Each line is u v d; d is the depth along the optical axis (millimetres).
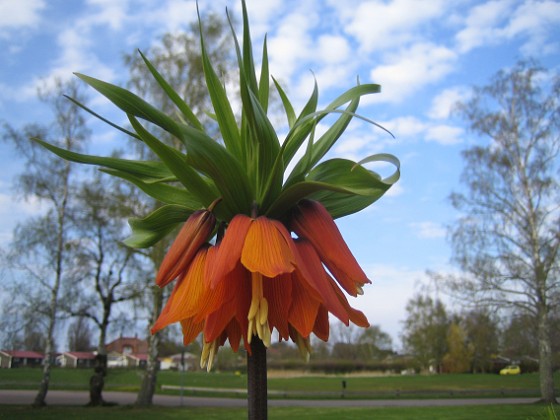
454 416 16734
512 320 23141
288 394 32469
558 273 22125
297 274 1768
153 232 2160
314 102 2139
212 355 1845
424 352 60781
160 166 2125
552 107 23016
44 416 17516
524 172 23188
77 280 22562
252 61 1943
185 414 18969
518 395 30859
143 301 22922
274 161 1834
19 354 66750
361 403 26531
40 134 21562
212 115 2400
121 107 1770
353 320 1833
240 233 1722
